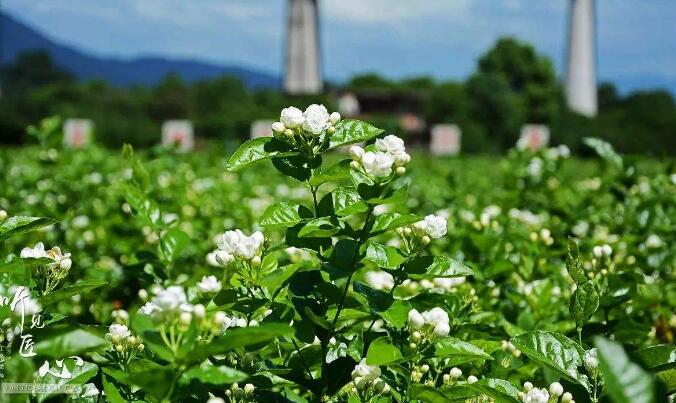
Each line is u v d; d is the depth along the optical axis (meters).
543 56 60.47
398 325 2.58
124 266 4.09
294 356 2.90
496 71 61.34
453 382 2.77
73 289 2.70
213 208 8.80
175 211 7.79
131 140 39.84
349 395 2.64
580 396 2.66
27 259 2.73
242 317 2.95
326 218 2.57
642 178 7.82
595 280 3.76
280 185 12.23
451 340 2.56
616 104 71.19
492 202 8.11
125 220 7.00
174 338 2.21
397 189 2.54
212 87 57.94
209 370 2.12
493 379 2.60
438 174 13.67
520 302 4.19
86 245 6.76
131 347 2.69
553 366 2.62
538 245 5.09
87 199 8.95
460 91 57.56
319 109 2.68
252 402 2.57
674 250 5.51
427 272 2.71
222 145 14.41
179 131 17.53
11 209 8.06
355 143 2.73
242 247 2.66
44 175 9.56
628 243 5.62
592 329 3.72
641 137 41.88
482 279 4.14
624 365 1.69
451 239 5.51
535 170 7.56
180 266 5.50
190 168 12.63
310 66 52.81
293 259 4.27
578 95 52.34
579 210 7.02
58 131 9.81
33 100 50.78
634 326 3.68
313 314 2.53
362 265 2.62
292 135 2.69
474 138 47.03
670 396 2.53
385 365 2.58
